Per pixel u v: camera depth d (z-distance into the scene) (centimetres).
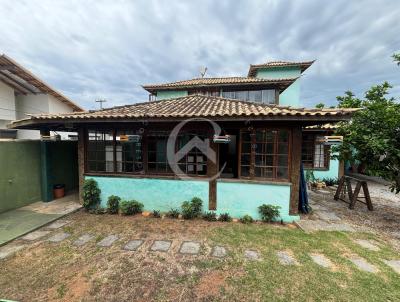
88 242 466
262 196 593
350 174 1394
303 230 532
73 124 675
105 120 580
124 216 621
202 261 395
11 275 352
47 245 453
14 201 664
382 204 762
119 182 660
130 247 445
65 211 646
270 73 1595
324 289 321
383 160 618
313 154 1106
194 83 1419
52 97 1608
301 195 659
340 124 733
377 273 362
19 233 496
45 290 318
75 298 302
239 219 598
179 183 629
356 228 552
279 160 593
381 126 612
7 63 1248
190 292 315
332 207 724
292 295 309
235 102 769
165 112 612
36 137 1541
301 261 396
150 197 646
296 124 571
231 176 700
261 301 298
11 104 1436
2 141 632
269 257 409
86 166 688
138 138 644
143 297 305
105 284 331
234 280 342
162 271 364
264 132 595
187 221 586
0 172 625
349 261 398
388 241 485
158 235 500
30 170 716
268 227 552
